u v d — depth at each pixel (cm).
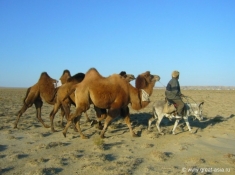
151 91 1166
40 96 1298
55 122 1492
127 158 829
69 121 1078
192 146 978
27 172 722
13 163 794
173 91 1112
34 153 892
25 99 1309
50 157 836
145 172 722
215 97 4178
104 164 777
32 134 1158
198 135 1138
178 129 1262
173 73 1130
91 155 851
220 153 897
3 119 1585
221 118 1644
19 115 1304
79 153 888
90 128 1305
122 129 1277
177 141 1050
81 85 1067
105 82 1066
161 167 761
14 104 2809
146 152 907
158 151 885
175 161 816
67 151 908
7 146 986
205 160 823
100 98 1049
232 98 3931
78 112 1062
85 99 1059
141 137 1117
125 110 1134
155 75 1177
